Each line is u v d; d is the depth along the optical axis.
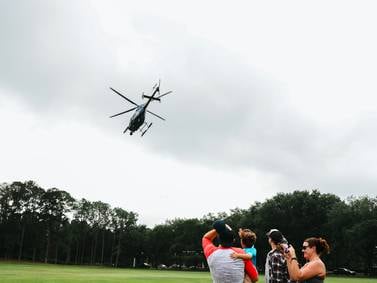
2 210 131.50
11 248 129.12
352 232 84.56
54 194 137.00
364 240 83.31
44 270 57.12
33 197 134.88
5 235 128.75
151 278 40.50
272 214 95.62
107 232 151.88
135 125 35.56
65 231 136.38
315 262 6.84
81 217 147.12
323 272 6.82
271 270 7.60
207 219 130.88
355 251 86.44
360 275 87.69
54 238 134.75
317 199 95.88
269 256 7.70
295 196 96.31
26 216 132.12
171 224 144.75
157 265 144.38
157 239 142.38
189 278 42.81
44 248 135.62
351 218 89.00
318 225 93.50
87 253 148.88
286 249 6.61
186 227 133.00
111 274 49.53
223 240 6.05
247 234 8.30
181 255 133.75
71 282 28.50
